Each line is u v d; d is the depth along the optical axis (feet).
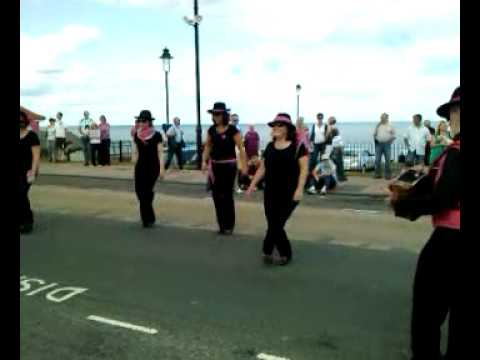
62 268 22.39
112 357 14.16
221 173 28.45
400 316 16.79
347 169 62.44
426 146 47.57
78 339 15.33
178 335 15.52
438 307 12.17
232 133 28.25
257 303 18.06
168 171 62.08
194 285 20.06
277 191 22.08
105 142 70.49
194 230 29.99
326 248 25.46
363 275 21.07
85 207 38.09
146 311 17.44
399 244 26.25
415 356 12.48
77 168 66.54
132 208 37.60
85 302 18.33
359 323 16.26
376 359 13.87
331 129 48.62
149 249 25.61
